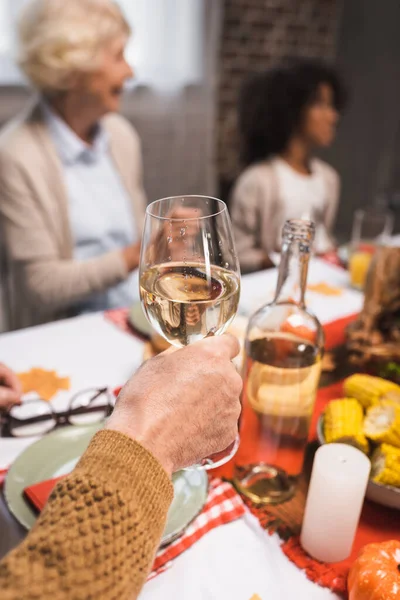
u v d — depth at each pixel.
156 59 3.03
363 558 0.54
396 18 3.54
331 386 0.92
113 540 0.36
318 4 3.68
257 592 0.56
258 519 0.65
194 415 0.46
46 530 0.36
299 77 2.01
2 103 2.59
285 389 0.67
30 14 1.48
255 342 0.69
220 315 0.51
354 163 4.07
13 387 0.88
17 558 0.35
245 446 0.70
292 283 0.68
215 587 0.57
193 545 0.61
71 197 1.62
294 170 2.12
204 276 0.50
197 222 0.50
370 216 1.50
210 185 3.49
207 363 0.48
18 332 1.10
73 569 0.35
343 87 2.11
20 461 0.69
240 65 3.46
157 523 0.40
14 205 1.49
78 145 1.60
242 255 1.82
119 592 0.36
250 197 2.02
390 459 0.64
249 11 3.34
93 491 0.38
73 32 1.43
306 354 0.67
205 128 3.34
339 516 0.57
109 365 1.00
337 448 0.62
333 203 2.29
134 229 1.82
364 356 0.92
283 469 0.70
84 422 0.83
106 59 1.49
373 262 0.99
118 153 1.78
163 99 3.12
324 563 0.59
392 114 3.75
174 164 3.30
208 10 3.08
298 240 0.65
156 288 0.50
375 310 0.95
